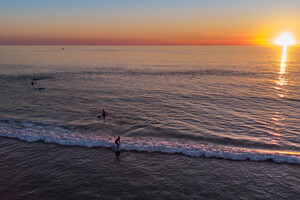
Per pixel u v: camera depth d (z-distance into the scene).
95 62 110.31
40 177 14.96
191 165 16.52
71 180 14.67
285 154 17.78
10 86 48.59
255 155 17.58
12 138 20.89
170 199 12.92
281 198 12.99
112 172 15.62
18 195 13.18
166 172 15.62
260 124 25.50
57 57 143.38
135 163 16.80
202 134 22.78
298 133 22.81
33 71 73.88
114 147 19.14
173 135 22.53
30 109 31.28
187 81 56.12
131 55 176.25
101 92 43.03
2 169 15.81
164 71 76.50
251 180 14.70
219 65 96.69
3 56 146.62
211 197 13.09
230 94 40.91
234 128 24.41
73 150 18.77
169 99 37.56
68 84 51.53
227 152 18.11
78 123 25.80
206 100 36.75
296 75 65.06
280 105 33.34
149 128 24.45
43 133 22.23
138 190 13.72
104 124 25.56
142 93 42.16
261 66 91.69
